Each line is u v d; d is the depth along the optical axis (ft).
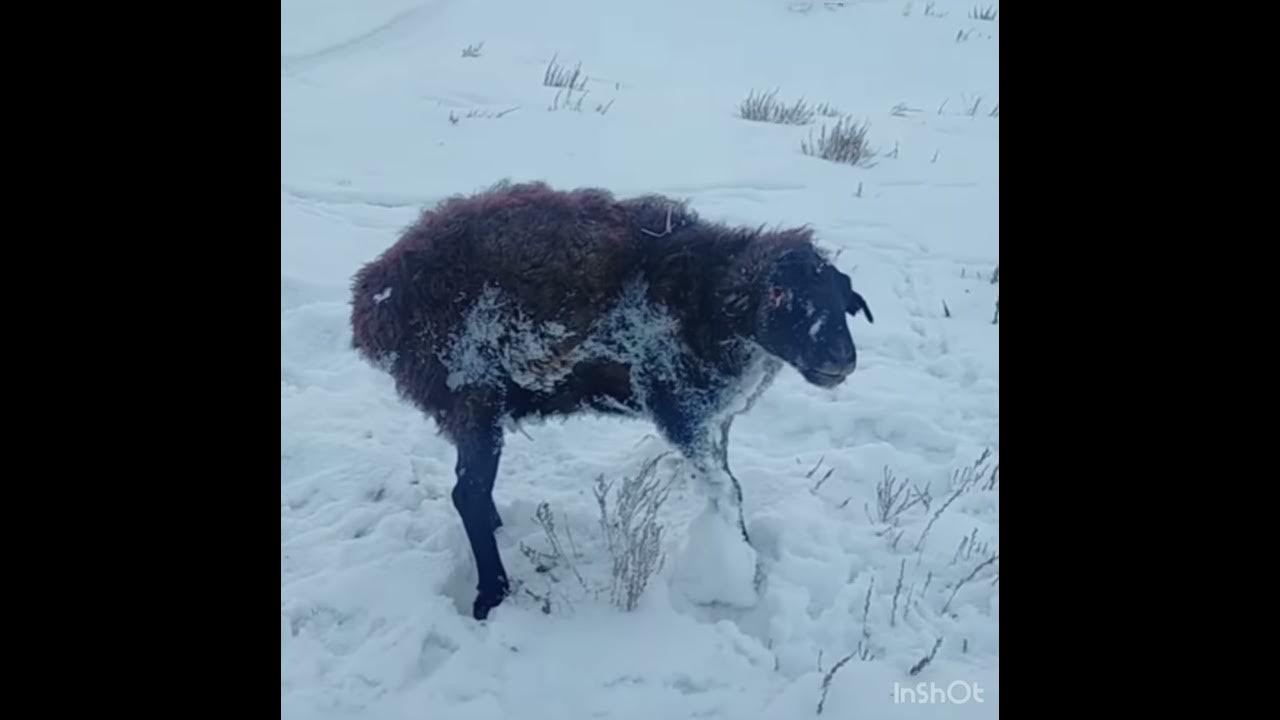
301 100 10.62
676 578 4.80
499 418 4.64
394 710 4.18
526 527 5.22
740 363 4.60
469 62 12.28
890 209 9.05
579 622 4.58
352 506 5.35
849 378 6.68
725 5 15.99
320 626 4.58
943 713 4.24
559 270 4.48
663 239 4.58
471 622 4.59
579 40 13.83
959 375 6.76
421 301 4.49
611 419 6.24
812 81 12.94
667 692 4.28
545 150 9.73
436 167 9.17
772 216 8.63
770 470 5.71
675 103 11.41
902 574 4.89
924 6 16.57
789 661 4.48
